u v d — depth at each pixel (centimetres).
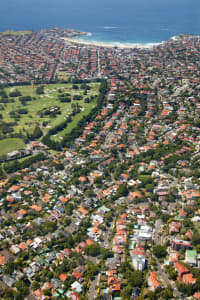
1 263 17350
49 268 17025
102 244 18712
